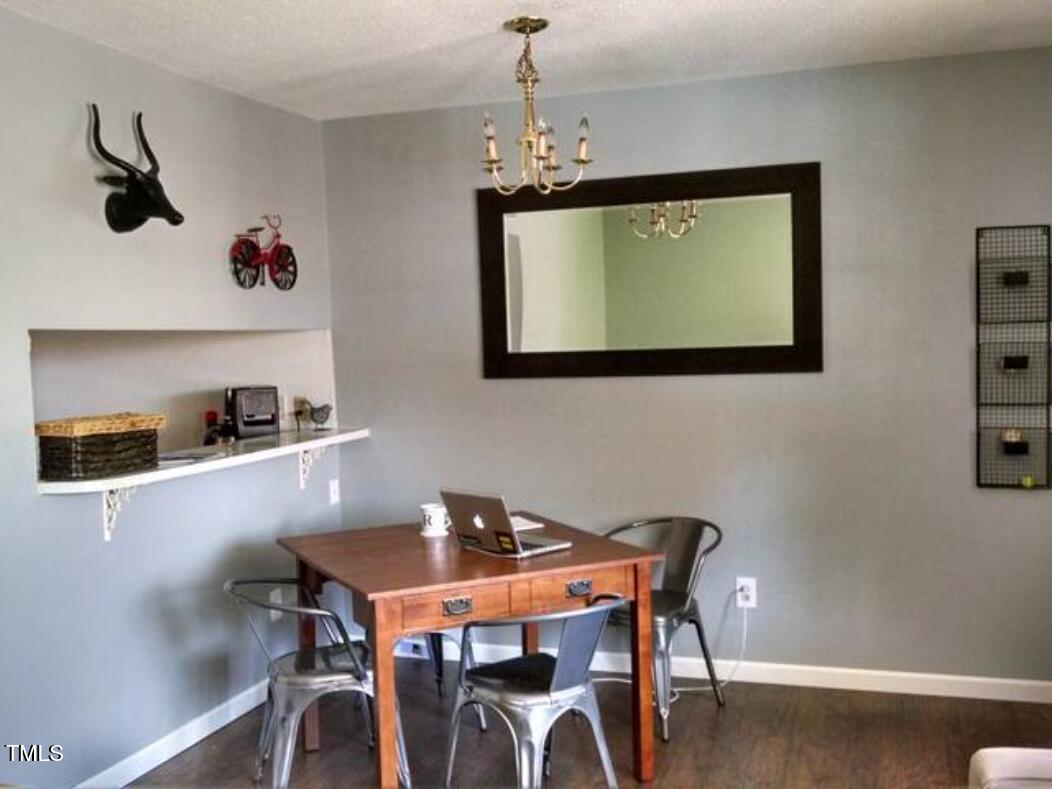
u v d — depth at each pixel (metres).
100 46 3.04
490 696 2.68
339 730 3.49
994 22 3.12
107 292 3.04
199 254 3.48
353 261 4.27
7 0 2.65
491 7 2.85
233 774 3.13
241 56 3.23
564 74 3.61
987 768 2.03
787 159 3.69
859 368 3.67
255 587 3.72
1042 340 3.47
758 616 3.84
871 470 3.68
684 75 3.68
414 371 4.22
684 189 3.80
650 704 2.99
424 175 4.14
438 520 3.29
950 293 3.56
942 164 3.54
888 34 3.22
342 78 3.56
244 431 4.00
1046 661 3.55
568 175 3.96
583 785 2.98
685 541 3.80
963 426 3.58
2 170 2.66
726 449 3.84
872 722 3.42
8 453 2.66
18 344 2.70
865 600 3.72
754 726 3.41
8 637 2.65
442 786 3.01
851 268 3.65
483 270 4.07
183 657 3.33
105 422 2.86
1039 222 3.46
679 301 3.84
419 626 2.64
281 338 4.36
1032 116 3.44
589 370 3.97
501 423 4.11
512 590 2.74
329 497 4.26
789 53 3.42
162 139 3.31
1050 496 3.51
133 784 3.06
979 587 3.60
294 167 4.09
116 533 3.04
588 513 4.02
